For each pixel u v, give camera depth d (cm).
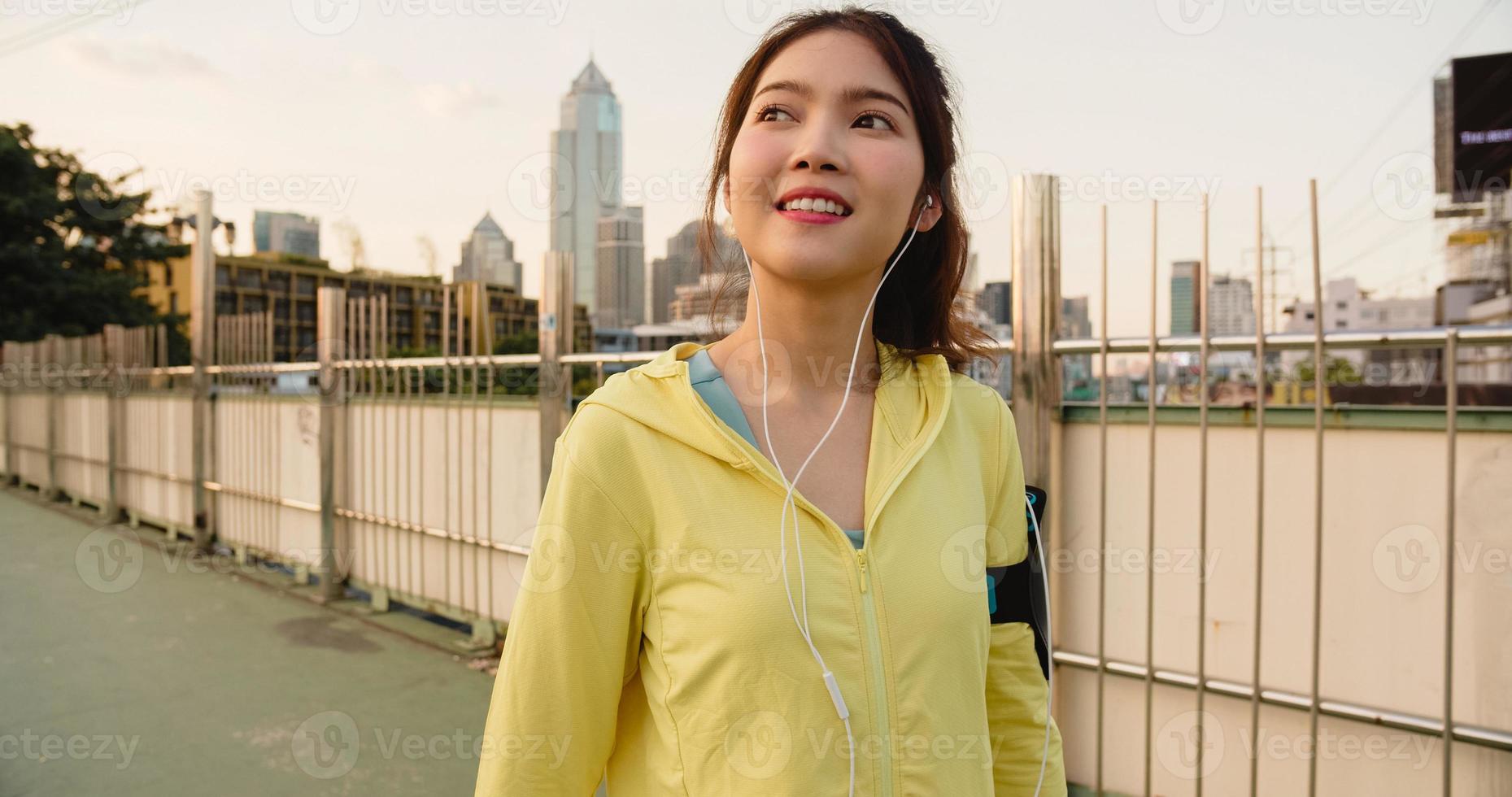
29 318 1848
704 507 78
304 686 346
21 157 1934
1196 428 220
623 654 82
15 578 526
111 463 725
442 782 268
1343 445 203
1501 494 185
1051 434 232
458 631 411
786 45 90
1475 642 188
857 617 78
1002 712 100
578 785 82
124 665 371
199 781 268
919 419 92
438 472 405
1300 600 207
